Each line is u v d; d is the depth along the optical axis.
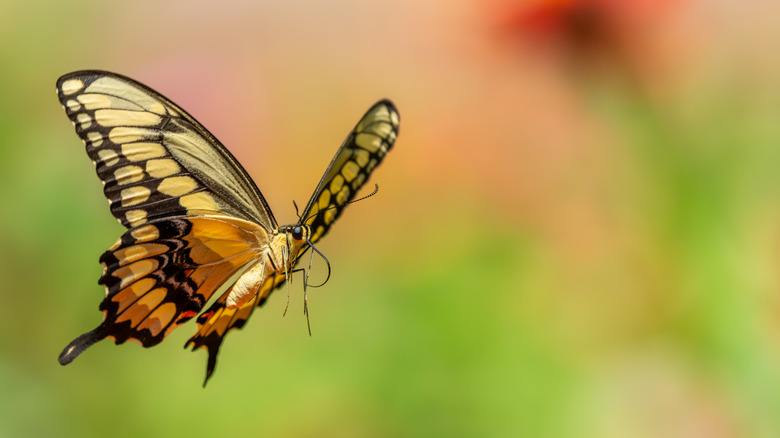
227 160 1.17
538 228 1.30
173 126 1.17
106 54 1.34
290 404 1.29
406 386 1.29
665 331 1.26
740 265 1.25
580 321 1.28
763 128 1.26
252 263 1.17
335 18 1.33
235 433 1.29
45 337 1.30
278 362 1.30
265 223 1.17
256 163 1.31
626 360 1.27
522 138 1.29
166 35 1.33
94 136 1.16
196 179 1.17
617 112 1.26
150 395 1.29
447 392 1.29
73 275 1.30
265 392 1.29
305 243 1.17
